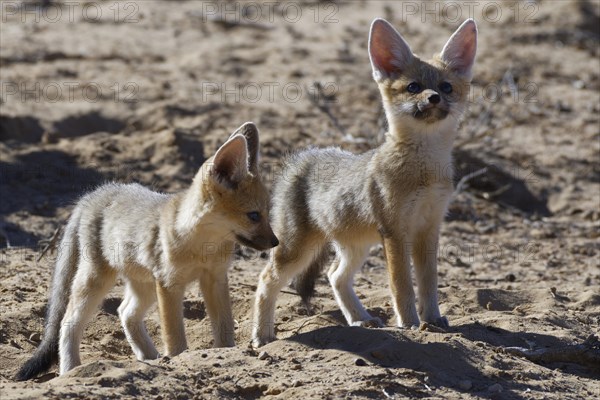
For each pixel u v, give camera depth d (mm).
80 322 15953
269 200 16094
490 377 13906
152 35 37594
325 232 16922
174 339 15289
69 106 29547
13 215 23328
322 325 17078
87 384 12695
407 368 13906
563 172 29266
